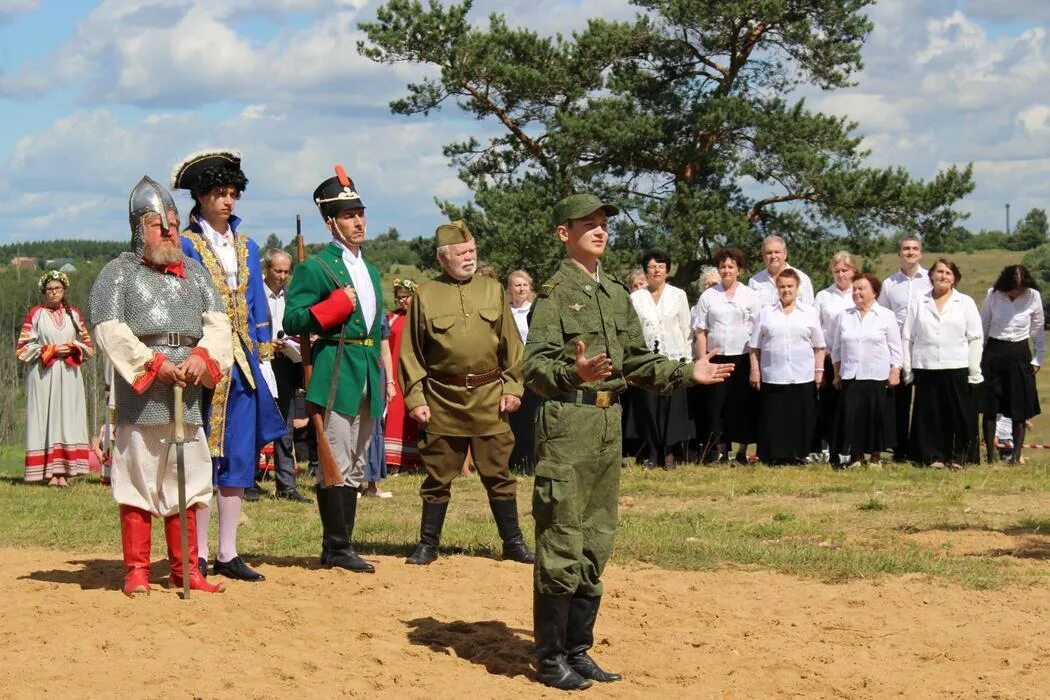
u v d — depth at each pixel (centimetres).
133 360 673
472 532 984
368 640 629
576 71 2873
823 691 581
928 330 1412
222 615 651
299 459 1492
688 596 761
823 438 1471
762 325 1416
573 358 573
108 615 641
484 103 2880
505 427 860
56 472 1415
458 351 842
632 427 1400
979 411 1474
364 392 801
